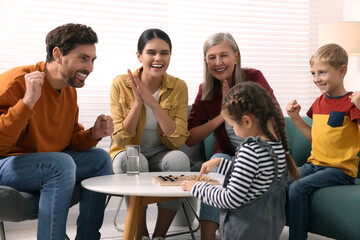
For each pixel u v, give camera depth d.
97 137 1.94
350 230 1.75
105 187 1.54
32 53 3.11
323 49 2.12
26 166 1.61
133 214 1.54
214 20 3.56
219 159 1.62
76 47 1.74
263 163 1.33
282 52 3.79
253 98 1.42
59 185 1.60
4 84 1.67
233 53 2.32
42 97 1.79
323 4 3.90
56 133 1.88
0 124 1.55
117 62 3.33
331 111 2.09
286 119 2.72
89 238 1.89
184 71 3.49
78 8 3.22
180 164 2.17
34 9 3.11
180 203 2.06
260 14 3.74
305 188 1.92
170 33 3.47
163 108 2.29
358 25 3.31
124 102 2.30
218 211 1.77
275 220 1.38
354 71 3.64
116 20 3.33
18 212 1.58
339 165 2.02
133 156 1.86
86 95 3.25
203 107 2.48
